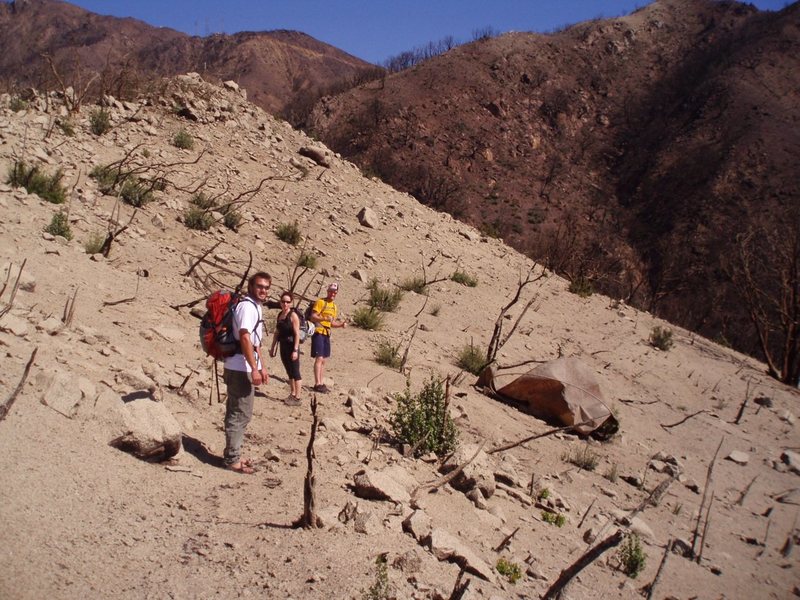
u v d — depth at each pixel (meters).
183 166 17.50
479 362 12.71
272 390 8.51
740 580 7.44
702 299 38.09
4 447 4.45
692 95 146.88
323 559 4.48
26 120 15.37
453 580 4.75
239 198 17.16
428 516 5.75
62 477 4.46
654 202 120.50
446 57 161.88
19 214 10.88
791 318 22.17
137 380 6.54
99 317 8.44
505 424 10.21
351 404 8.47
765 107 134.00
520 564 5.65
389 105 143.75
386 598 4.14
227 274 13.25
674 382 17.09
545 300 20.81
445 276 18.89
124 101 19.86
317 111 145.25
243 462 5.86
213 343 5.83
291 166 21.48
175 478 5.22
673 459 11.24
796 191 111.44
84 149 15.49
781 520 10.10
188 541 4.38
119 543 4.09
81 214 12.27
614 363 16.92
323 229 18.41
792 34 153.25
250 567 4.23
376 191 23.77
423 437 7.52
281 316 8.28
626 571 6.63
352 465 6.49
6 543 3.66
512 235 111.69
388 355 11.20
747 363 23.36
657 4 186.12
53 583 3.51
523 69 160.88
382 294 15.11
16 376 5.33
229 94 24.20
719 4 179.38
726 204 112.00
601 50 170.75
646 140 141.00
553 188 129.50
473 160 135.00
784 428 15.89
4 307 6.98
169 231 14.02
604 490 8.91
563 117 149.75
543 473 8.84
